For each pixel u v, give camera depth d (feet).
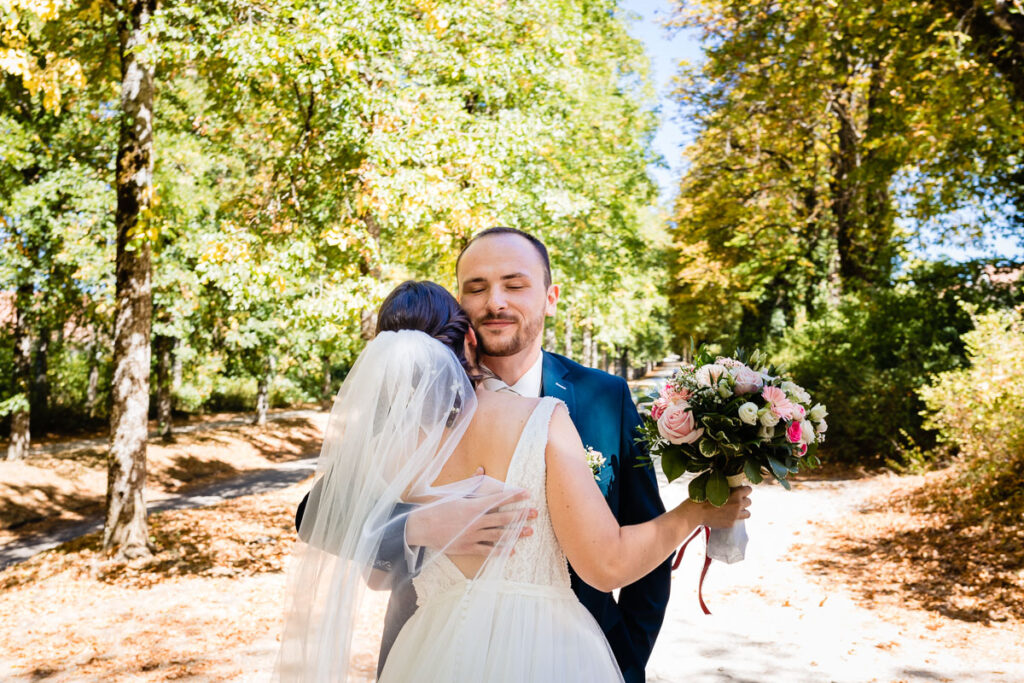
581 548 5.57
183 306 63.36
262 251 33.60
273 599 27.91
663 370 293.02
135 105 34.30
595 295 72.38
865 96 59.41
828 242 73.41
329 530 5.88
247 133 49.11
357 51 29.53
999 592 23.29
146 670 20.44
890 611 23.29
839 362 55.36
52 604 28.37
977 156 43.73
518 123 36.32
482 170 33.53
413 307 6.72
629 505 7.74
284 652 5.95
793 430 6.40
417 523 5.68
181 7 29.40
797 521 36.81
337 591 5.74
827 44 44.11
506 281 7.14
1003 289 50.49
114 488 35.22
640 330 122.72
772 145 66.49
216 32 28.99
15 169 51.55
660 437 6.72
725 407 6.48
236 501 52.75
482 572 5.79
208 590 29.60
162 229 33.94
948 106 37.40
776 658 19.70
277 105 38.11
